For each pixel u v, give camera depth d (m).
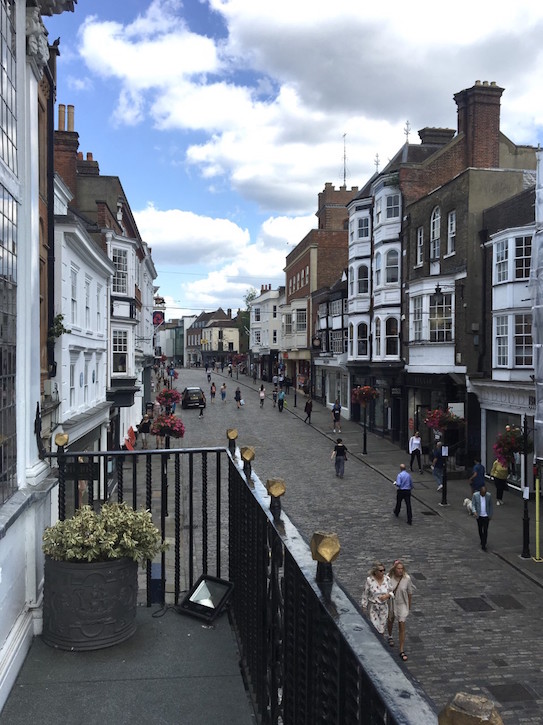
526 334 19.81
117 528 4.11
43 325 10.60
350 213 35.75
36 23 4.94
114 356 23.80
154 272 44.62
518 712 7.48
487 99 28.56
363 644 1.52
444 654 9.02
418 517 16.83
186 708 3.40
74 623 3.96
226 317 132.50
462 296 23.23
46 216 10.73
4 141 4.20
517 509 17.98
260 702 3.17
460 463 22.89
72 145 25.42
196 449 5.00
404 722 1.15
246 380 72.88
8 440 4.08
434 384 24.77
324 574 1.97
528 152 29.67
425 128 33.28
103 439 20.06
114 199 28.44
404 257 29.19
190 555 5.02
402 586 8.88
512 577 12.27
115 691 3.55
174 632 4.34
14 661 3.61
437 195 25.48
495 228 22.02
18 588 4.00
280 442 30.08
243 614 3.94
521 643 9.38
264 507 3.14
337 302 41.06
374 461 25.14
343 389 40.56
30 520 4.25
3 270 4.08
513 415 20.38
